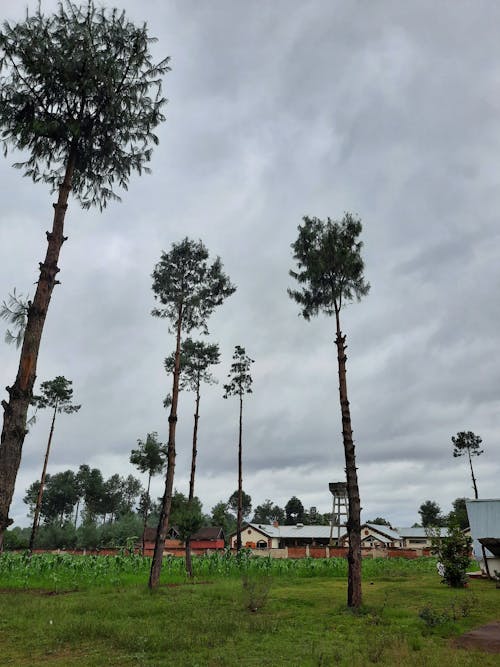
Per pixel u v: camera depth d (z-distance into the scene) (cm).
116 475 12100
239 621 1123
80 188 1174
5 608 1324
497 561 2356
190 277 2320
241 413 4066
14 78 975
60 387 4466
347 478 1532
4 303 923
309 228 1848
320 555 4609
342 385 1675
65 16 981
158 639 912
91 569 2477
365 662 745
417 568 3397
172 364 2470
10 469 811
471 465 6669
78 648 894
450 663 735
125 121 1070
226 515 9650
